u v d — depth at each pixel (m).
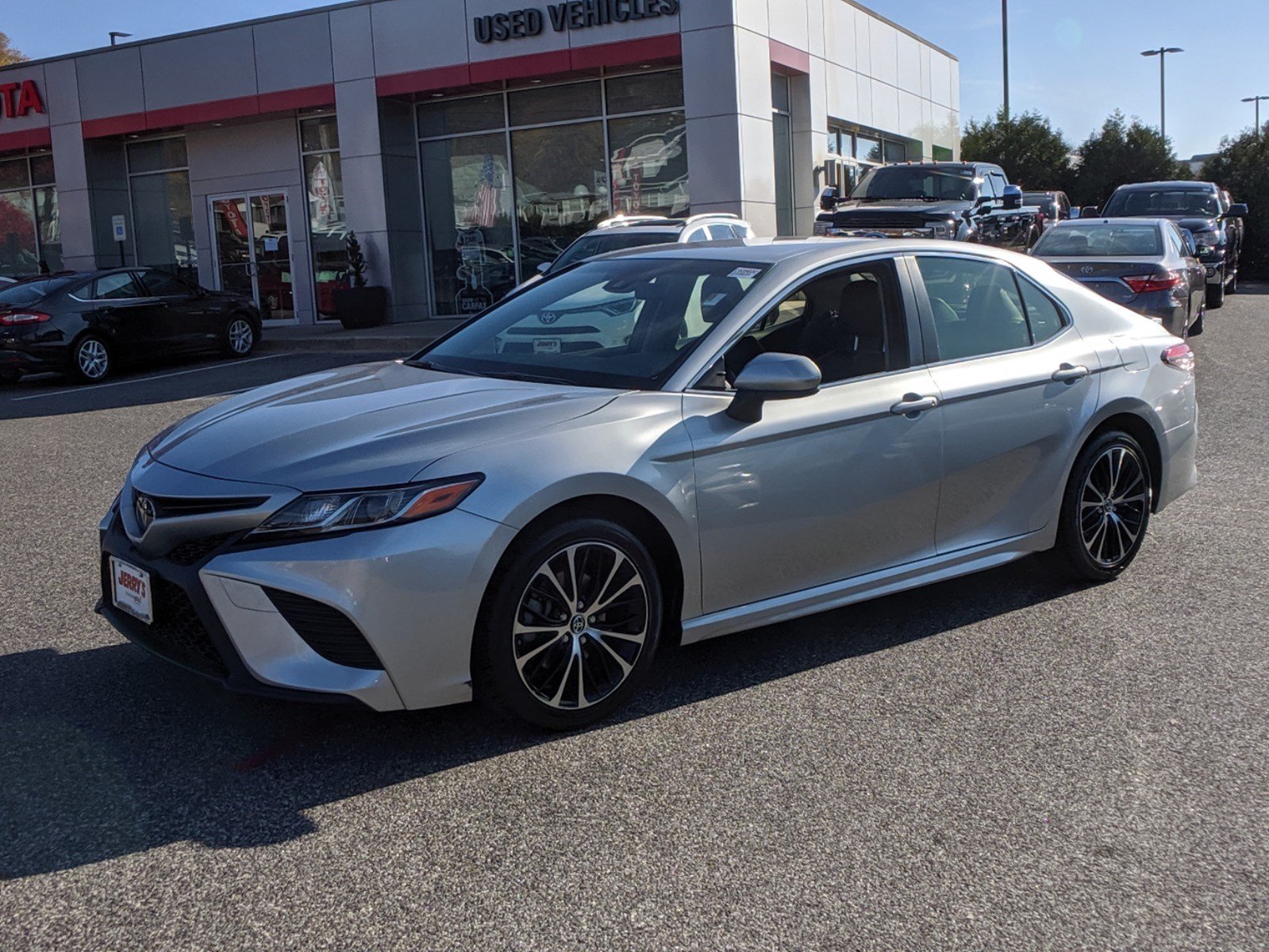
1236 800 3.27
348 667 3.34
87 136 21.92
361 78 19.25
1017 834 3.09
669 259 4.74
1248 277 33.34
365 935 2.64
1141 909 2.74
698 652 4.46
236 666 3.38
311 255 21.55
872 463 4.28
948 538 4.62
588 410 3.77
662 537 3.86
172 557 3.52
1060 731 3.72
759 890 2.82
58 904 2.76
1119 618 4.79
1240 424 9.02
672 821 3.16
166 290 15.76
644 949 2.58
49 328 14.20
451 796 3.31
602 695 3.76
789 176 20.58
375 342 17.31
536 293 4.95
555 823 3.15
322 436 3.65
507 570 3.50
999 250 5.07
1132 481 5.23
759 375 3.80
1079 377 4.96
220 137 21.80
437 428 3.62
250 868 2.93
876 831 3.10
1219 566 5.48
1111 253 12.05
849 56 22.44
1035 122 39.88
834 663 4.32
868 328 4.43
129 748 3.63
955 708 3.90
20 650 4.53
